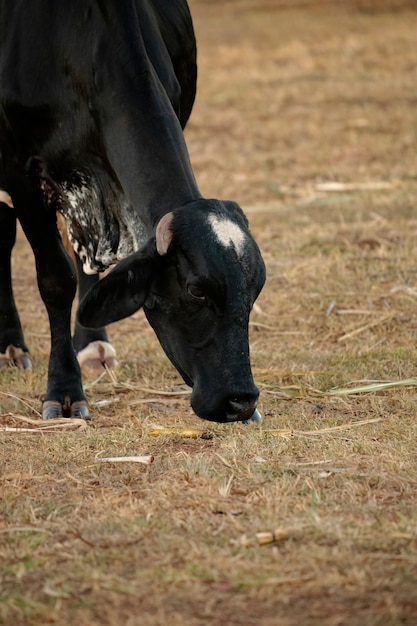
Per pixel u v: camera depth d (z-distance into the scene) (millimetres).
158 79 10117
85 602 7164
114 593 7234
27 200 11016
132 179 9570
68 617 6996
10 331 13023
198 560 7633
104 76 9914
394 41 38094
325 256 17000
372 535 7922
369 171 22938
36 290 16266
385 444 9773
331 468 9266
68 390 11180
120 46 9930
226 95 31578
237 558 7633
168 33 11141
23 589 7359
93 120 10102
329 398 11383
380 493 8750
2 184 11078
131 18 10039
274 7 48562
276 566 7543
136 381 12227
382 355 12688
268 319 14211
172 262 8812
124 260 8797
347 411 11023
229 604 7105
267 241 18156
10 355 12930
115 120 9820
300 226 19047
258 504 8555
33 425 10711
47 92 10336
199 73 35344
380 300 14836
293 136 26547
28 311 15172
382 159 23938
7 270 12984
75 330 13227
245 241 8703
